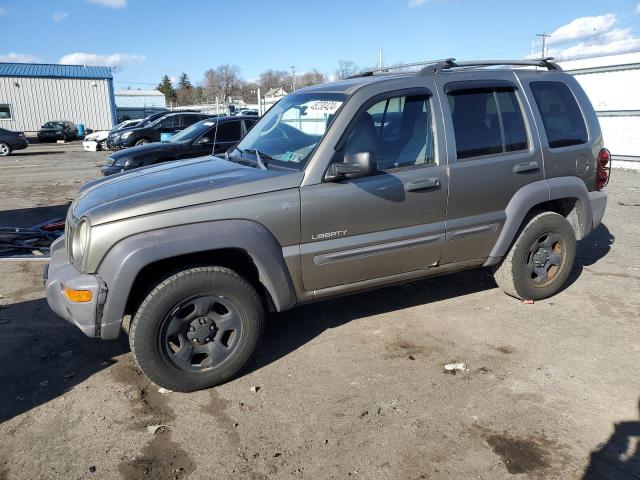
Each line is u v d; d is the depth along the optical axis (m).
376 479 2.71
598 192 5.04
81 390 3.55
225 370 3.53
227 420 3.21
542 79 4.68
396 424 3.14
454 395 3.42
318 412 3.27
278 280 3.56
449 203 4.10
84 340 4.26
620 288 5.18
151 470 2.79
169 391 3.53
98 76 41.44
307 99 4.26
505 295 5.05
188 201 3.34
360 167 3.48
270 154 4.04
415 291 5.18
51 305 3.56
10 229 7.20
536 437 3.00
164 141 10.79
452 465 2.79
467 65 4.39
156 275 3.47
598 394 3.40
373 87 3.88
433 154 4.07
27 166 18.30
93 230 3.20
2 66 39.59
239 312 3.51
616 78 14.11
